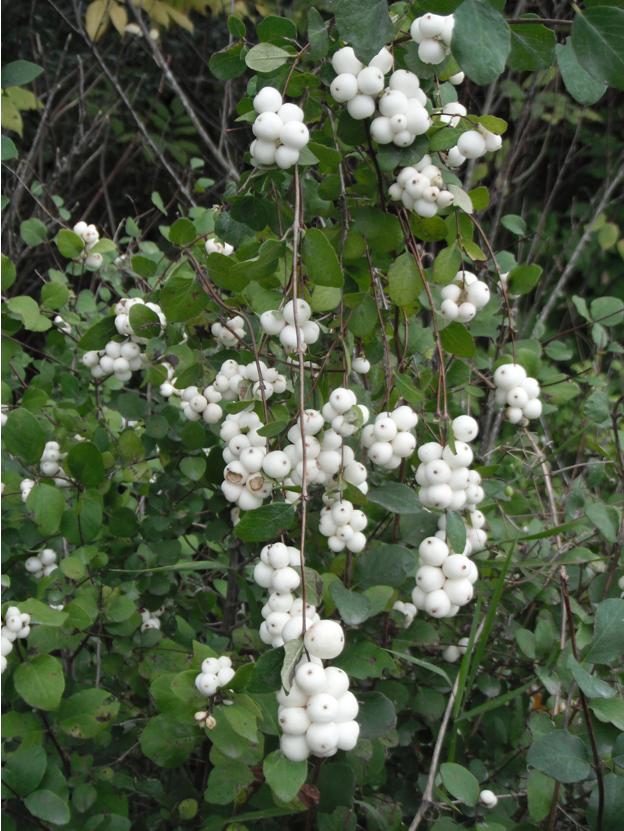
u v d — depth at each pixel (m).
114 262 0.78
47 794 0.37
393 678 0.50
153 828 0.47
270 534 0.34
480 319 0.52
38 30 1.32
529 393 0.48
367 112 0.36
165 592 0.53
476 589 0.53
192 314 0.45
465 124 0.40
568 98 1.12
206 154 1.30
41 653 0.43
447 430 0.39
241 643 0.45
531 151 1.18
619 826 0.37
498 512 0.60
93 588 0.49
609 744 0.42
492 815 0.42
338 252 0.44
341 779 0.41
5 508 0.53
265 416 0.38
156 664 0.49
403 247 0.46
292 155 0.35
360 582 0.41
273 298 0.44
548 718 0.43
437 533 0.42
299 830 0.47
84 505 0.47
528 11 1.02
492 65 0.31
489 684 0.51
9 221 0.96
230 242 0.46
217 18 1.30
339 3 0.33
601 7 0.32
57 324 0.64
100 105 1.38
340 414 0.37
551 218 1.32
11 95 0.93
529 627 0.59
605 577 0.48
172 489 0.56
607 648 0.38
